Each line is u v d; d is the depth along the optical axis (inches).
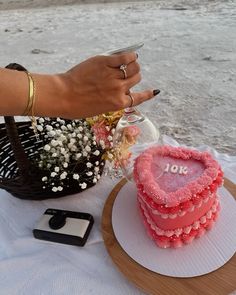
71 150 29.9
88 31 110.1
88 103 22.8
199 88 68.4
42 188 30.3
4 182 29.8
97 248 27.4
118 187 31.9
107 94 22.3
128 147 28.4
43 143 34.5
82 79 22.1
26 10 142.7
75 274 25.6
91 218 28.9
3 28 123.6
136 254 25.7
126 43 97.1
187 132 54.3
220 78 71.4
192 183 25.9
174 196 25.0
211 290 23.0
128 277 24.3
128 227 28.0
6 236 28.9
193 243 26.2
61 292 24.5
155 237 26.1
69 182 30.5
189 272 24.1
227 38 90.7
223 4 115.7
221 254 25.1
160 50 88.8
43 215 29.3
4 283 25.3
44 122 33.3
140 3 130.3
